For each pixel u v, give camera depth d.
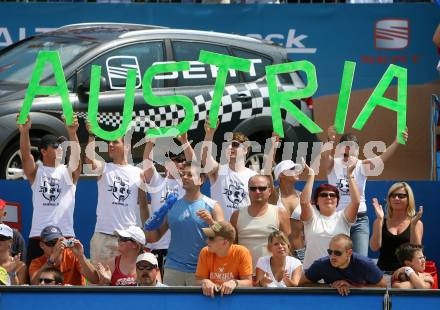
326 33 44.59
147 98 35.38
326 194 33.00
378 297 29.36
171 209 33.12
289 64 35.66
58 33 40.88
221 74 34.81
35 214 34.25
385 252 34.47
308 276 30.12
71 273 32.44
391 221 34.53
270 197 35.59
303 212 33.03
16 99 37.59
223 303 29.45
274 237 31.38
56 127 37.59
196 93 39.84
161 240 34.72
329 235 32.78
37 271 31.84
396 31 44.66
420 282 31.73
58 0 44.78
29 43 40.31
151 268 30.34
